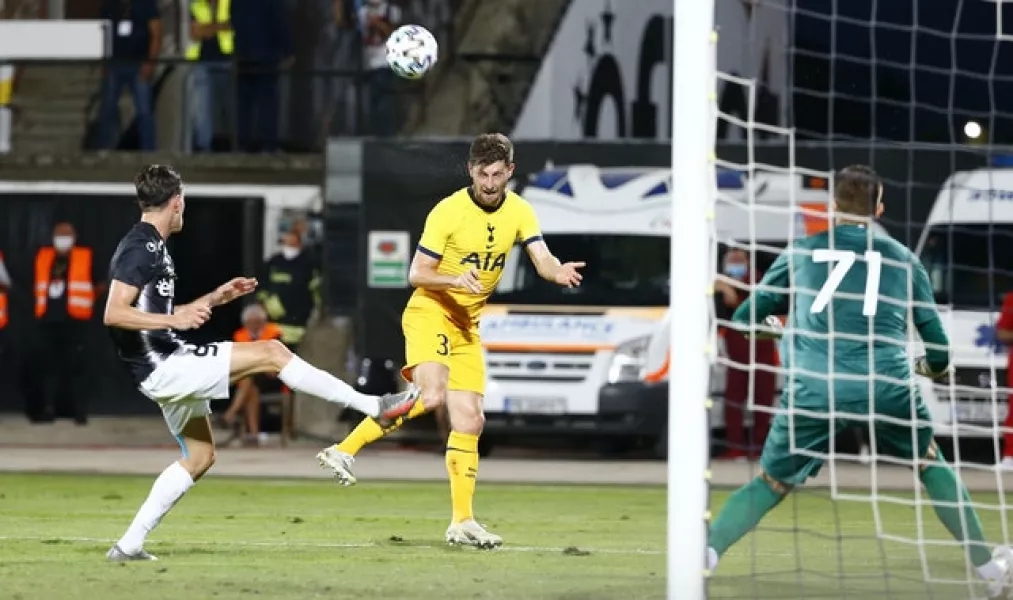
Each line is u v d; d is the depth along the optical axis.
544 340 62.97
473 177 31.75
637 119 80.44
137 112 83.12
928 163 64.12
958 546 34.09
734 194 62.78
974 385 62.72
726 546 26.89
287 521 39.69
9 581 26.67
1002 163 64.06
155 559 30.02
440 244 31.84
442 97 81.88
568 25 80.88
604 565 30.12
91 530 36.78
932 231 63.88
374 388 67.06
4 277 78.12
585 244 64.12
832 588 26.83
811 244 27.17
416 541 34.47
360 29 82.56
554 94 80.94
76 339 77.12
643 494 50.19
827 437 26.95
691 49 23.30
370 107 82.44
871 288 26.80
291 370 28.98
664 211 64.50
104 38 83.56
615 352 62.81
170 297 28.52
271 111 83.00
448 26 82.19
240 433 72.38
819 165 63.59
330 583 26.73
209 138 83.00
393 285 67.00
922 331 27.38
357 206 69.38
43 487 50.38
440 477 56.16
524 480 55.62
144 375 28.31
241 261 81.06
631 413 62.69
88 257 77.44
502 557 31.33
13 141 84.06
